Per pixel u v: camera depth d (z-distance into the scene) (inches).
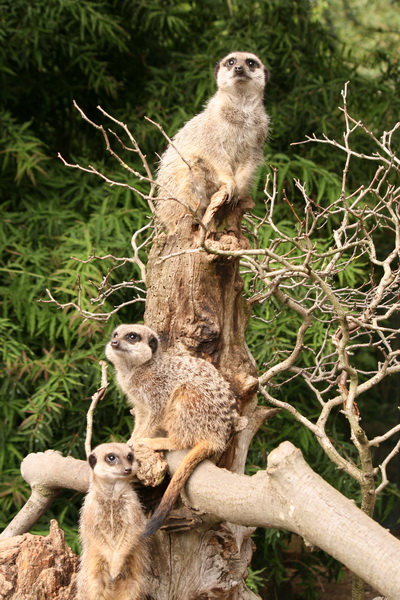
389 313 229.1
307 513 157.3
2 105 417.4
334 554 153.0
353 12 617.6
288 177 392.2
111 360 218.4
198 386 206.5
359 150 423.8
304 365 372.2
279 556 399.5
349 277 356.2
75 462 242.8
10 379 339.9
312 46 449.1
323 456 366.0
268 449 358.9
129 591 204.8
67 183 400.8
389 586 142.9
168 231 253.8
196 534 207.5
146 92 434.6
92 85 429.7
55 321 350.3
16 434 342.3
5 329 351.6
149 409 213.3
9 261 365.4
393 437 503.8
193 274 216.1
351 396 215.0
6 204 387.5
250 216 275.3
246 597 236.7
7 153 376.2
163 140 408.8
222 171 258.8
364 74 523.2
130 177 398.0
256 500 170.4
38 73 433.4
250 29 435.2
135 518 204.1
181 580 208.8
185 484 194.4
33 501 256.5
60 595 216.7
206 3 449.7
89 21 418.0
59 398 341.1
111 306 357.1
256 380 217.6
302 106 420.5
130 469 200.2
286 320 356.2
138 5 424.8
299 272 221.5
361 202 389.7
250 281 335.0
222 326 219.0
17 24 402.6
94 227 369.4
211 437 201.8
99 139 451.5
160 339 220.1
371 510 224.4
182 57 432.1
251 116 267.4
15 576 216.1
